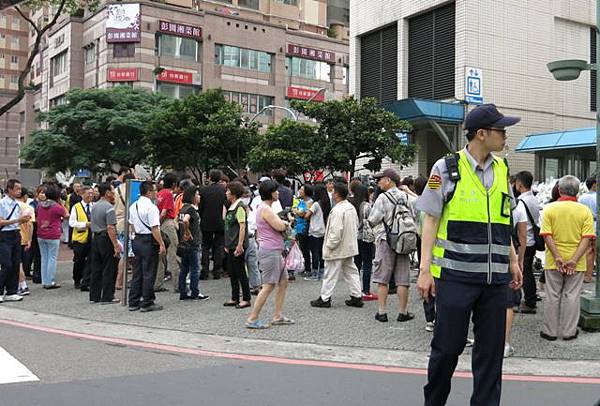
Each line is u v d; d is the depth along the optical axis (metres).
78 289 11.22
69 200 16.14
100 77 51.16
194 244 9.73
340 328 7.79
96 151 36.81
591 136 15.23
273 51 56.16
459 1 18.39
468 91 18.16
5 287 10.05
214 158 27.41
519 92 19.19
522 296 8.86
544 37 19.75
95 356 6.48
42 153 36.00
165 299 9.91
